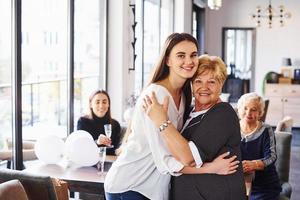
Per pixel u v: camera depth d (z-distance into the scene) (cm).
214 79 194
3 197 203
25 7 350
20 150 346
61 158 337
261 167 297
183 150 179
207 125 184
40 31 385
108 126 347
